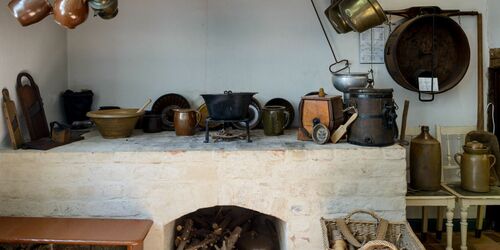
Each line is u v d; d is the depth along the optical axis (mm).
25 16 1782
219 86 2812
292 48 2783
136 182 1979
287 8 2768
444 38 2678
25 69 2234
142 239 1717
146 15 2781
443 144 2756
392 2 2723
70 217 1984
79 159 1958
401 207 2000
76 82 2807
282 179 1988
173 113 2691
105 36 2787
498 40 2676
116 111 2457
